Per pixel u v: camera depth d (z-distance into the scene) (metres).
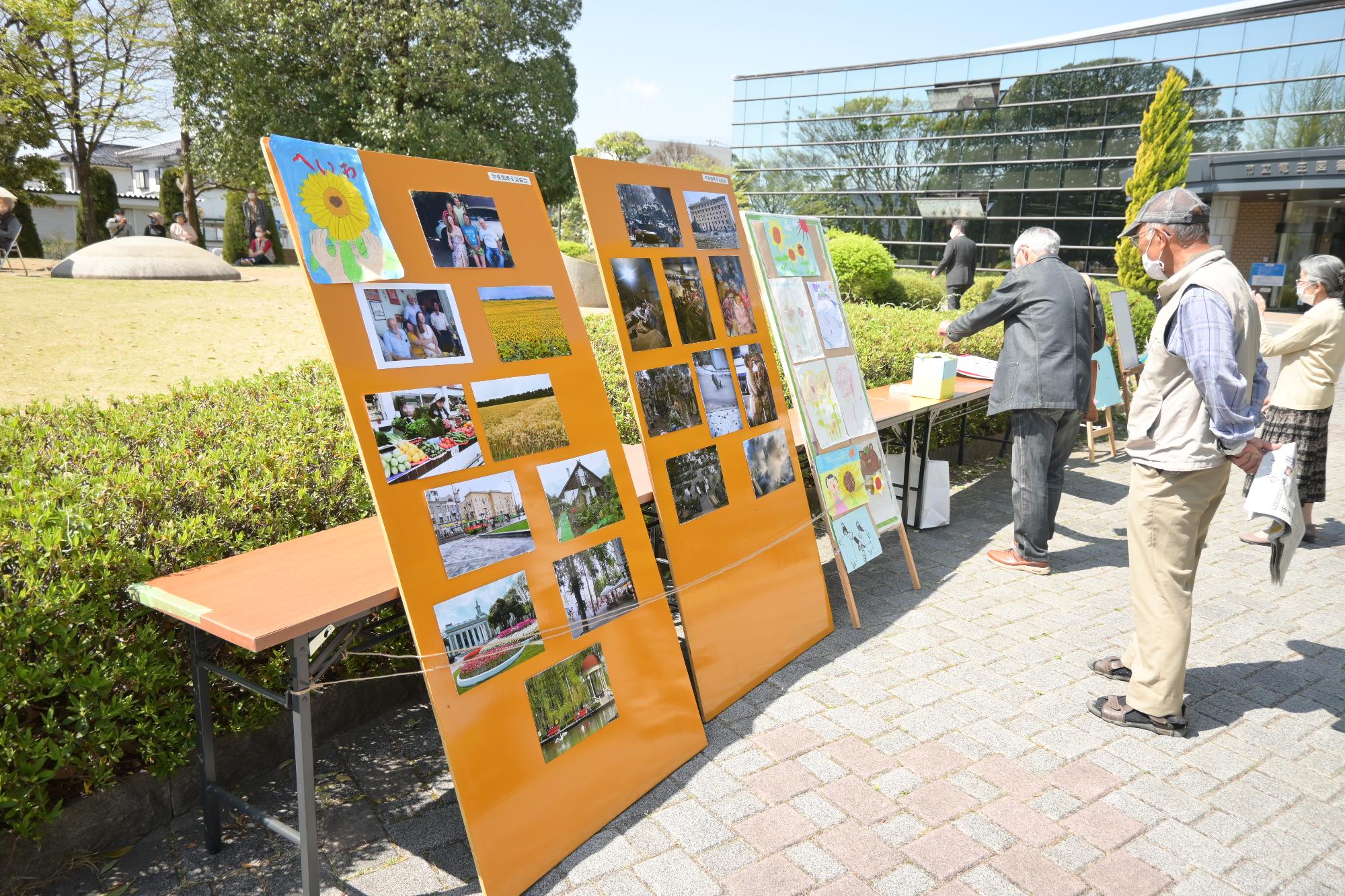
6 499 2.53
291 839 2.14
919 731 3.12
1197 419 2.89
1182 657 3.06
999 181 27.28
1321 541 5.41
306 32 14.53
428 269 2.34
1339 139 21.36
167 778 2.52
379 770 2.86
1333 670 3.67
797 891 2.29
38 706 2.28
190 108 15.58
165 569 2.50
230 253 24.09
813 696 3.37
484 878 2.16
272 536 2.85
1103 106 24.94
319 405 4.08
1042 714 3.26
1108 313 8.74
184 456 3.09
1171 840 2.55
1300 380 5.22
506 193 2.68
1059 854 2.47
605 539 2.78
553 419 2.66
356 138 15.50
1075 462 7.52
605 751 2.62
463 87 14.85
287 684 2.80
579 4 16.83
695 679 3.15
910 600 4.36
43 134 20.55
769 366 3.91
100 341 6.71
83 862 2.34
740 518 3.50
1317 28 21.31
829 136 30.91
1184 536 3.00
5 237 12.56
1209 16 24.75
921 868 2.39
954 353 7.34
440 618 2.19
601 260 3.02
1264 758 2.99
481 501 2.36
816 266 4.51
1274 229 24.14
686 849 2.46
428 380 2.27
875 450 4.54
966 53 27.39
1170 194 2.98
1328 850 2.52
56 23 17.27
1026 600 4.38
